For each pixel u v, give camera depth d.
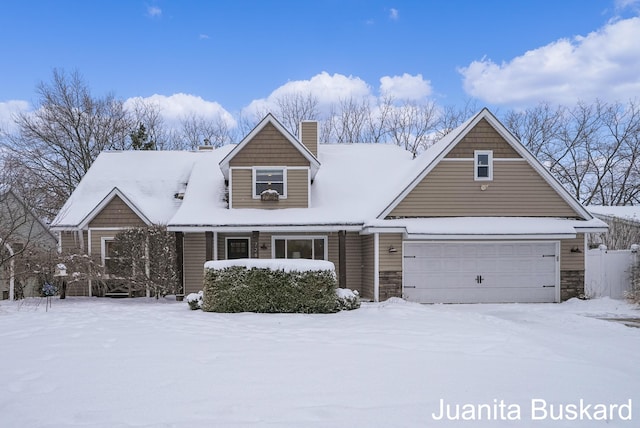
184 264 15.91
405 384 4.73
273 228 14.79
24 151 27.80
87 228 16.17
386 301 13.62
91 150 30.41
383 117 33.69
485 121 14.70
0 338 7.08
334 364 5.47
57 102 28.97
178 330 7.87
